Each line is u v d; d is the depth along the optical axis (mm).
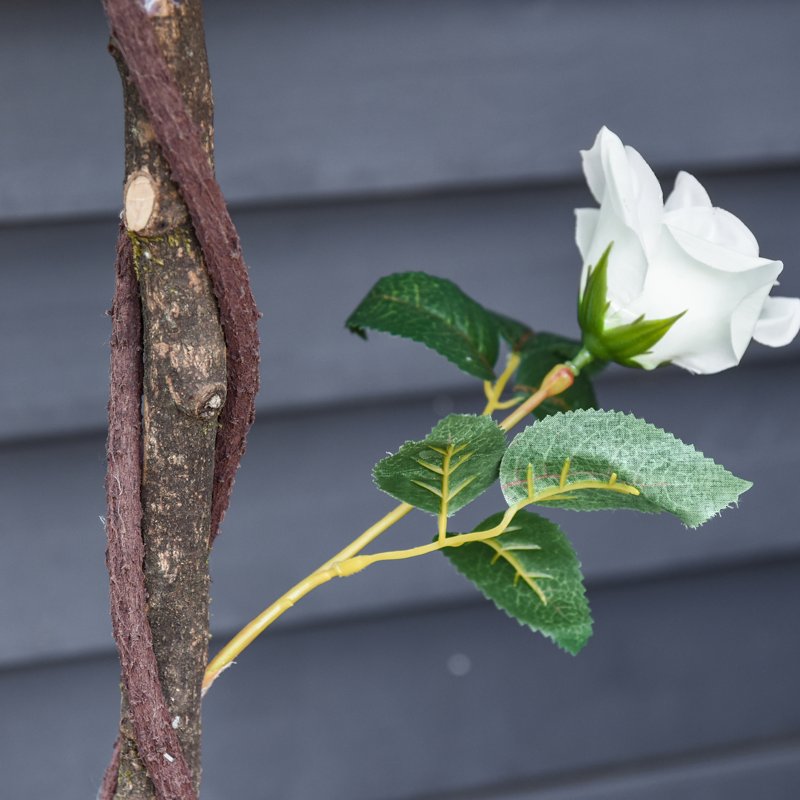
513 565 750
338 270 1289
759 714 1589
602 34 1267
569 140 1283
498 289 1331
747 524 1477
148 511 686
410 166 1255
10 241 1196
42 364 1232
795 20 1303
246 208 1246
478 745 1514
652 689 1550
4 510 1271
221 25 1180
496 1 1237
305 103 1216
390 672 1471
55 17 1143
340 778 1472
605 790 1548
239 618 1354
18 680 1334
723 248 735
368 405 1352
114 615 687
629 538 1457
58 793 1365
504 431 713
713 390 1431
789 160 1334
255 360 685
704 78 1297
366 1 1209
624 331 753
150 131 661
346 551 738
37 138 1165
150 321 675
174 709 696
